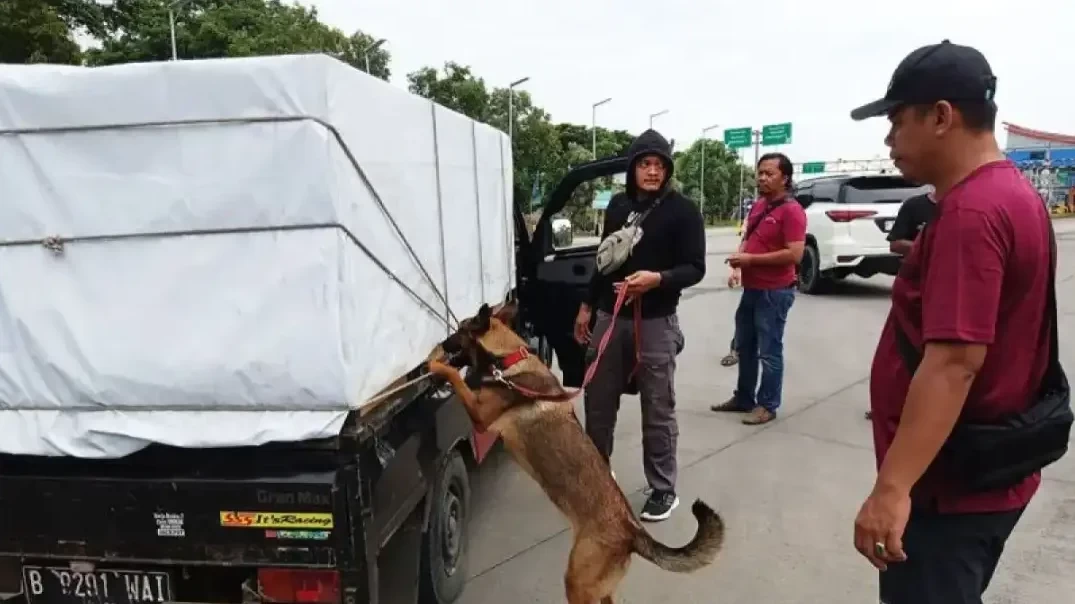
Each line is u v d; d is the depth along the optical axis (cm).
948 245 160
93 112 209
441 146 316
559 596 341
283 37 3078
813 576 352
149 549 219
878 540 165
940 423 158
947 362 158
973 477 171
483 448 382
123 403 221
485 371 318
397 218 255
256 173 207
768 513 422
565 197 546
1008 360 167
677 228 388
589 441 309
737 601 332
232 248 211
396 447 248
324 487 210
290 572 217
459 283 346
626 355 402
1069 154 3953
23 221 217
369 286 228
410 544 278
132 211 213
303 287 210
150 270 215
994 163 168
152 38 3078
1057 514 408
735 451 525
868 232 1134
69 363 221
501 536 406
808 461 504
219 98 205
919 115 171
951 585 181
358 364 217
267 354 213
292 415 214
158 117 208
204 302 214
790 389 686
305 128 203
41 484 221
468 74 3644
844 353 829
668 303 395
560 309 551
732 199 6169
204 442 215
